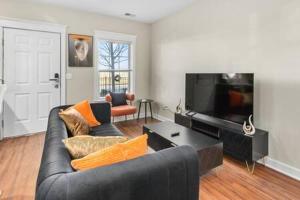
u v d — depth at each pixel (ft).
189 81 12.12
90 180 2.86
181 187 3.76
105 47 15.71
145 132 9.83
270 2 8.42
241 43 9.69
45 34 12.80
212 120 10.61
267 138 8.61
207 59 11.68
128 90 17.02
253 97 8.57
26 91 12.45
